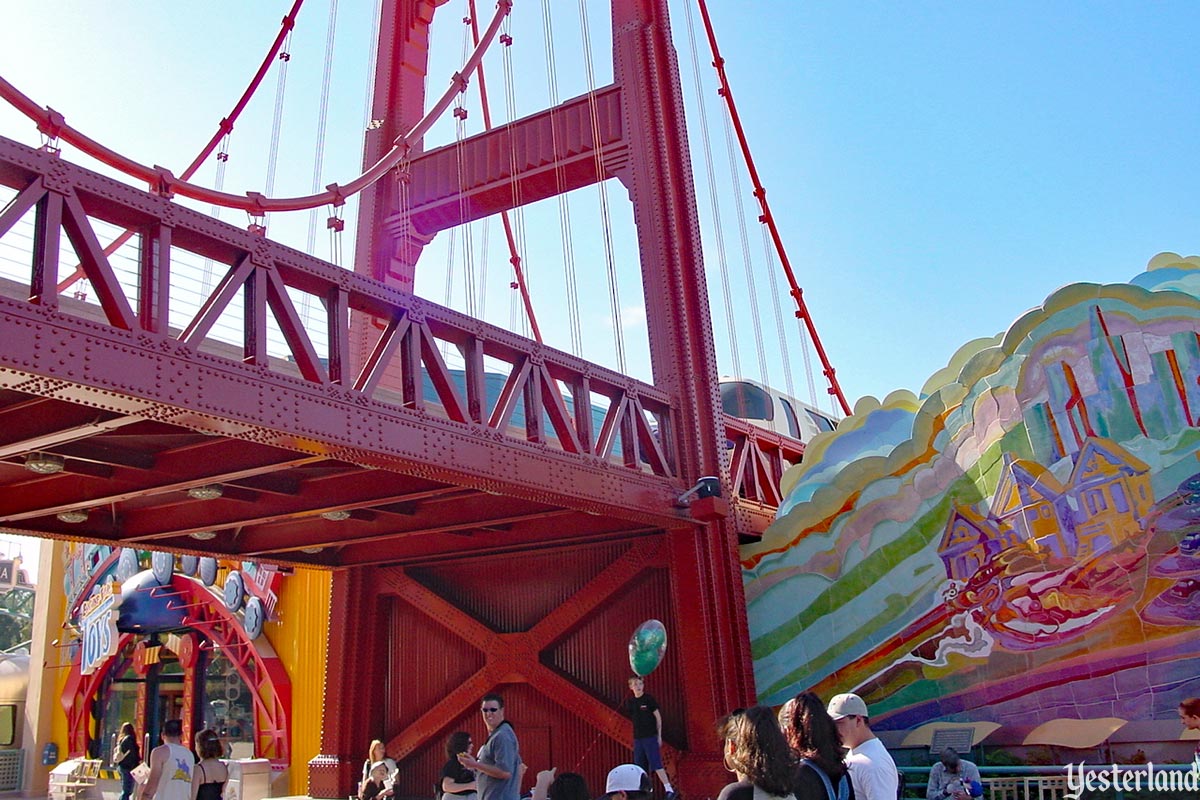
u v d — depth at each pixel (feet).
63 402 31.86
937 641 48.60
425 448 38.14
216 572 79.56
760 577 55.93
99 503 42.78
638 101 62.23
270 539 58.75
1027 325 48.14
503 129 68.44
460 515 53.52
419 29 81.00
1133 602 43.14
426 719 62.54
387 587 66.33
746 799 15.42
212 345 35.45
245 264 32.89
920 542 50.29
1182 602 41.93
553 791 22.04
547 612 60.90
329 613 67.72
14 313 25.64
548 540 58.34
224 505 50.16
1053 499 46.01
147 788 31.01
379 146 75.61
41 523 49.39
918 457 51.34
